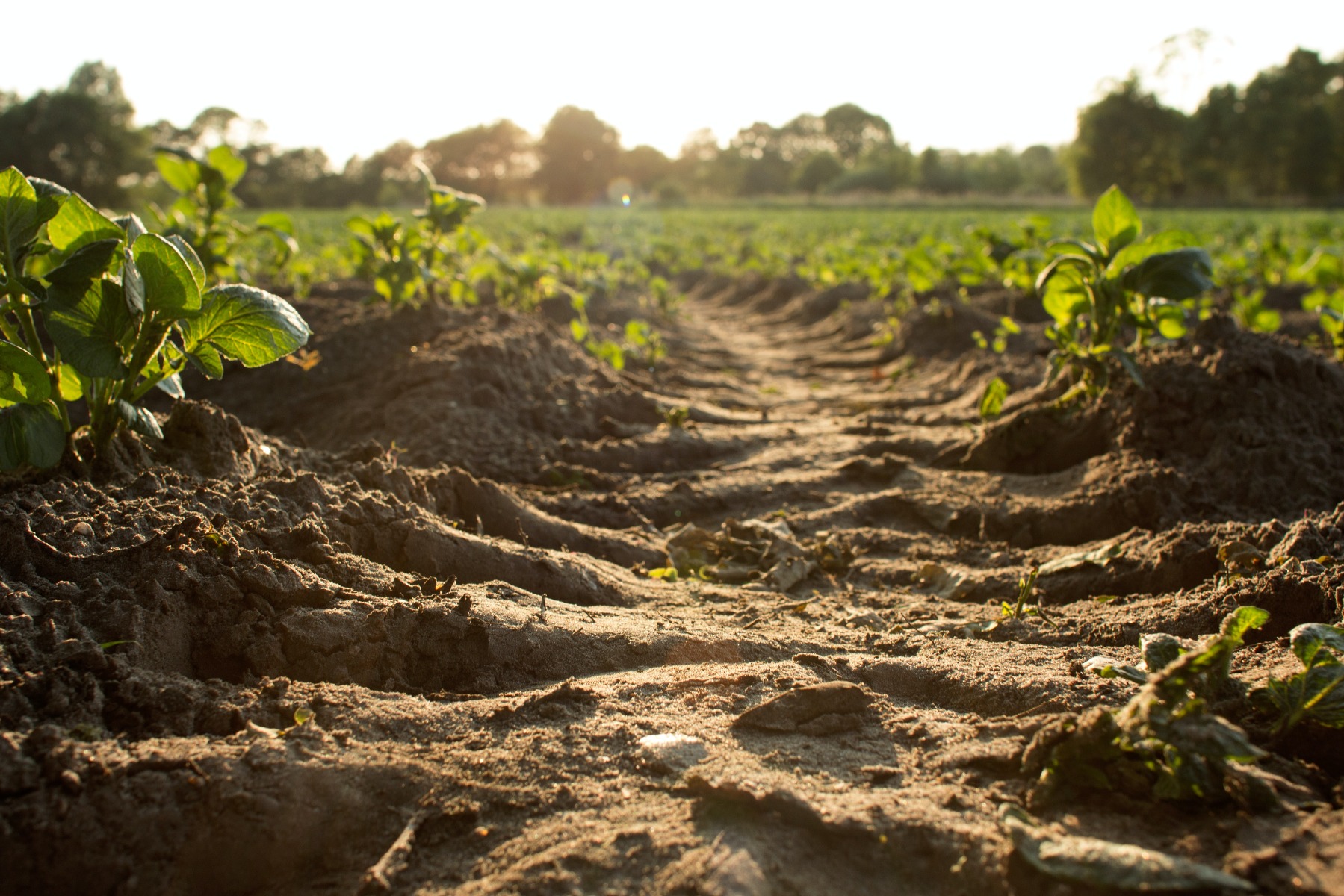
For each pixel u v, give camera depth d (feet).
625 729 6.86
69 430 9.66
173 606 7.42
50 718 6.12
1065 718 6.04
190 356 9.52
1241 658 7.73
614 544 13.32
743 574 12.91
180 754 5.88
